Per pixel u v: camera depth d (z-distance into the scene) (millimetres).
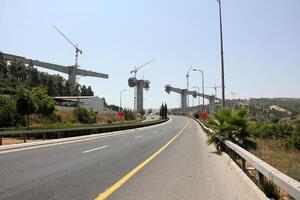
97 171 10828
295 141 29078
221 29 27125
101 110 99438
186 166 12250
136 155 15711
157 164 12695
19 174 10055
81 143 22969
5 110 45719
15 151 16891
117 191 7902
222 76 26609
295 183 5285
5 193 7527
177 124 75375
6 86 83438
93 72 115812
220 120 18172
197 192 7910
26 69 125375
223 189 8266
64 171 10734
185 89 142875
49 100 59031
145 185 8672
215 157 15250
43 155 15195
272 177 6277
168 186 8578
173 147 20531
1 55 111000
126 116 102875
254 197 7387
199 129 51406
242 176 9672
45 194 7473
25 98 45406
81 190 7938
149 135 34812
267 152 19125
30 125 49031
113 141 25328
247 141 17734
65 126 45750
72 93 106750
